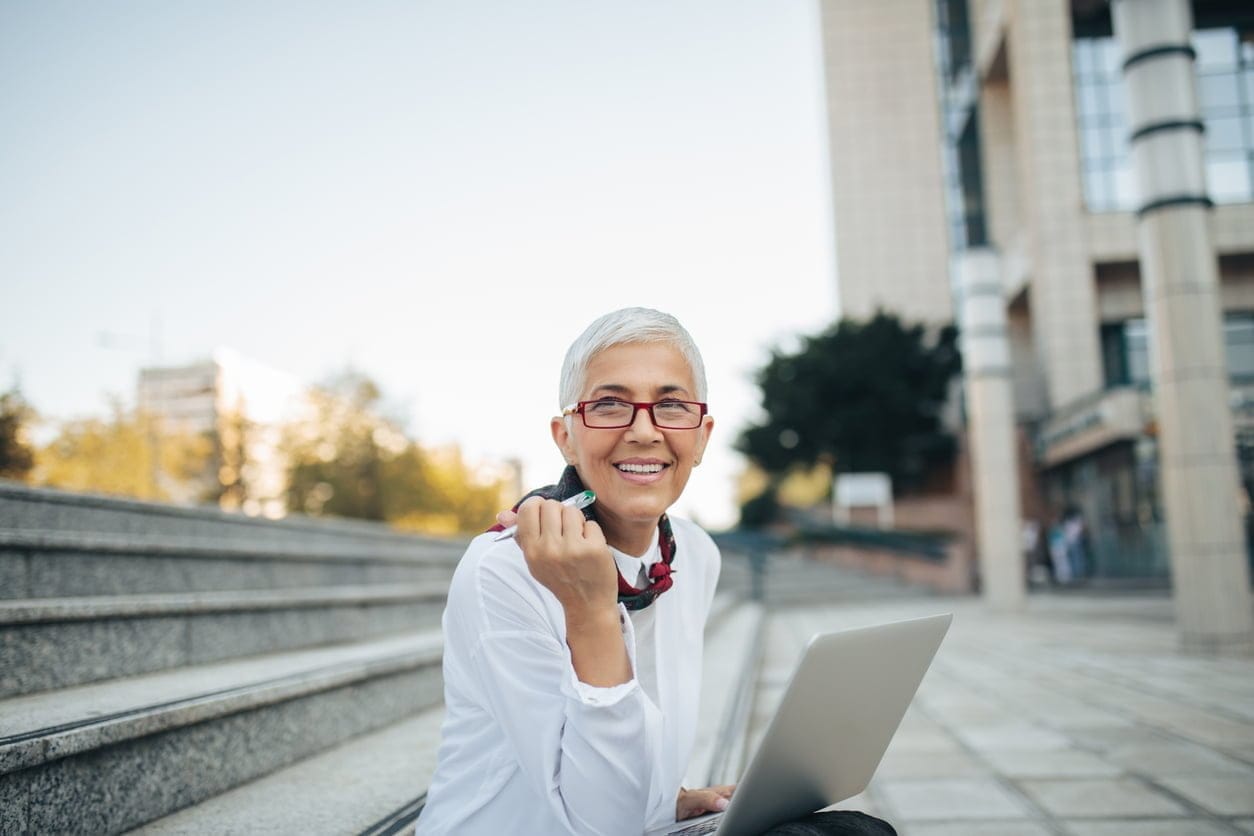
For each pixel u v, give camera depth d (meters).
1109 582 19.69
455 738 1.47
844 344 28.17
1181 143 8.04
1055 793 3.76
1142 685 6.40
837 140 32.03
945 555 18.89
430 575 8.06
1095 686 6.43
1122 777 3.96
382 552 6.72
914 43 32.22
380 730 3.29
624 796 1.26
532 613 1.35
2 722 1.97
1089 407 20.91
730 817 1.32
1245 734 4.71
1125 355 23.83
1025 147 24.27
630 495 1.43
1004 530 13.98
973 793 3.80
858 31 32.47
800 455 28.39
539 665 1.32
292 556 5.06
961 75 31.47
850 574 19.36
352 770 2.64
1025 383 26.83
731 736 4.14
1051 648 8.81
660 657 1.54
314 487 28.39
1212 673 6.82
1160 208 8.09
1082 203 23.52
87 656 2.71
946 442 28.08
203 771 2.30
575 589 1.25
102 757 1.96
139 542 3.74
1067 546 22.30
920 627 1.44
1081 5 24.11
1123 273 23.88
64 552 3.36
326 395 29.20
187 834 2.00
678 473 1.46
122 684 2.69
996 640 9.72
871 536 20.53
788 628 11.66
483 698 1.40
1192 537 7.96
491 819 1.40
